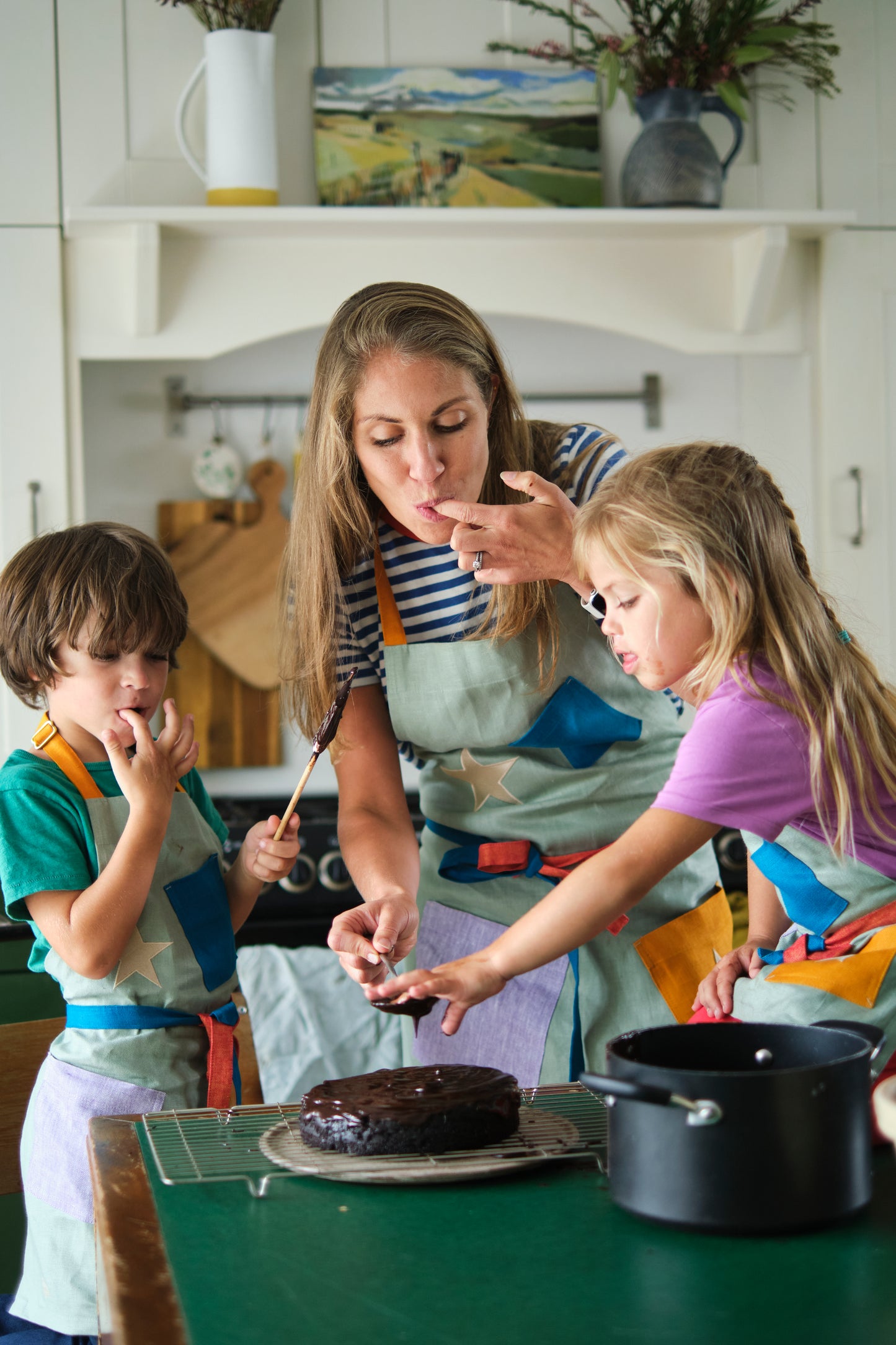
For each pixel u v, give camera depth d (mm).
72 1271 1199
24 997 2061
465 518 1209
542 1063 1359
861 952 983
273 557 2740
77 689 1328
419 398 1222
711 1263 684
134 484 2732
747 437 2840
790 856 1059
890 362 2564
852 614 1354
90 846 1308
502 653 1392
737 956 1160
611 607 1106
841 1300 636
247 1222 754
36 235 2318
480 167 2438
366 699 1503
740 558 1050
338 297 2400
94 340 2355
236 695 2729
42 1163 1236
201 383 2756
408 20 2436
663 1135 723
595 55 2445
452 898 1452
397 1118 851
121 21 2340
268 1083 1935
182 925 1326
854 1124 730
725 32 2355
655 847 983
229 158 2297
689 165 2361
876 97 2547
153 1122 964
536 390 2842
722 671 1045
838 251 2531
